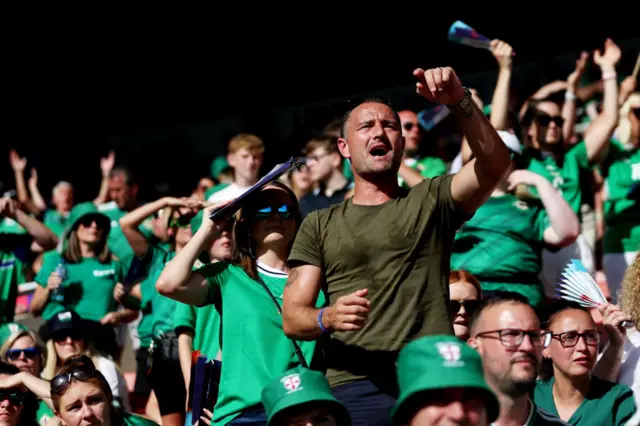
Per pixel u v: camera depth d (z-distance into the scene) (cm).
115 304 1686
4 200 1795
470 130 742
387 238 770
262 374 888
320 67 2423
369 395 764
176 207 1396
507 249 1290
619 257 1466
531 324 776
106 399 1002
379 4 2294
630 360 993
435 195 777
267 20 2461
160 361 1352
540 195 1298
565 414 962
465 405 605
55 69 2789
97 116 2842
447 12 2212
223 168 1975
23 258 1839
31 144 3016
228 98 2614
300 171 1716
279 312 905
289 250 948
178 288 916
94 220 1683
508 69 1371
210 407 926
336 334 786
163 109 2758
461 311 1070
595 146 1457
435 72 732
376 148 794
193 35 2588
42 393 1170
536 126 1459
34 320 1686
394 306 764
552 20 2095
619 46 2019
